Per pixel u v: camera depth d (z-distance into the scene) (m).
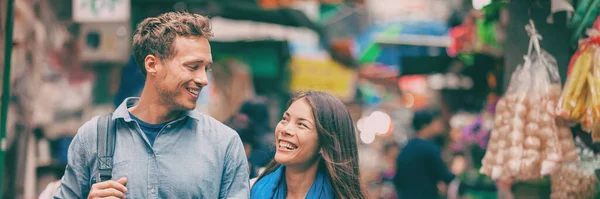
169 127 2.97
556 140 3.92
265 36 9.92
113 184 2.81
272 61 9.70
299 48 12.27
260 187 3.33
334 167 3.21
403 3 12.66
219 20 9.66
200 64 2.88
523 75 4.09
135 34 2.99
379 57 12.61
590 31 3.75
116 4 6.52
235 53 9.70
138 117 3.00
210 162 2.98
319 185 3.27
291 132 3.21
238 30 9.80
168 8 7.59
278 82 10.41
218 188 3.01
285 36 10.48
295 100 3.28
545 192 4.61
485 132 7.73
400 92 17.08
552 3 4.11
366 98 18.38
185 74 2.85
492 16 5.87
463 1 8.92
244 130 6.28
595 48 3.69
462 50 7.73
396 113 17.27
